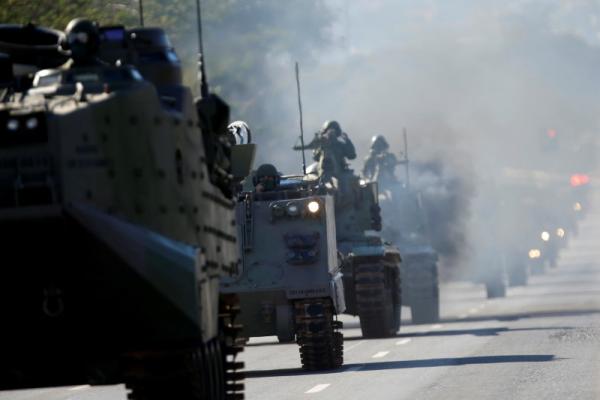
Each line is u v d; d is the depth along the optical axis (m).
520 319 81.50
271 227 60.09
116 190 28.30
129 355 29.75
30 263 28.19
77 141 27.83
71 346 29.33
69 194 27.66
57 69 30.36
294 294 59.25
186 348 29.77
